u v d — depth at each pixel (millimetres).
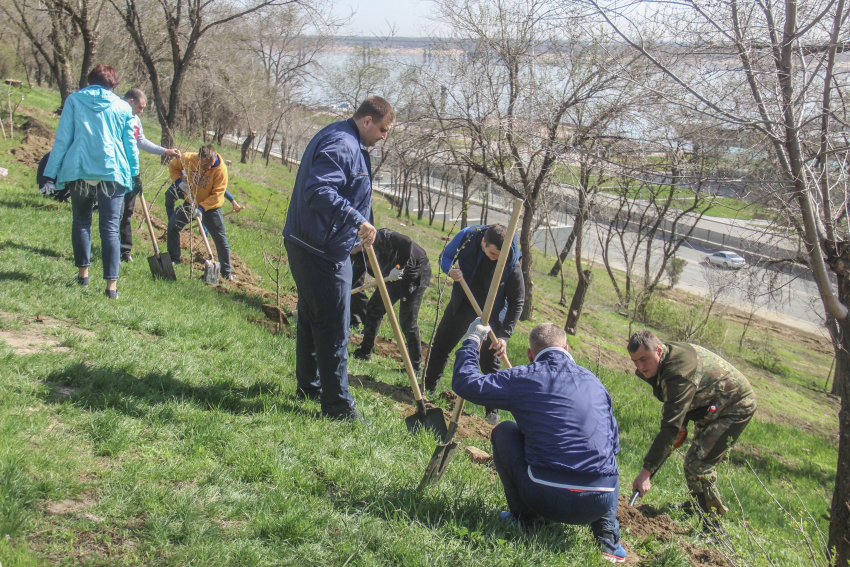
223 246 8742
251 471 3441
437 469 3729
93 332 5070
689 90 5184
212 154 8219
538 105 12016
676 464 7133
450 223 44375
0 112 16438
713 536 4492
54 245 7270
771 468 9672
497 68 13094
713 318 22703
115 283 5949
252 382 4941
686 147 6523
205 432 3758
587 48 11328
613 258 39312
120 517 2809
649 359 4348
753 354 25062
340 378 4551
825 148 5383
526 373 3373
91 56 17188
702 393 4715
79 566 2443
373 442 4281
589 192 13789
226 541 2799
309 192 3898
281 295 9195
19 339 4492
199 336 5758
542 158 13023
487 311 3691
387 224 31672
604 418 3359
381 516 3320
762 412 17188
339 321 4406
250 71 36625
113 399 3865
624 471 6012
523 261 16688
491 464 4691
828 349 27766
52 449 3168
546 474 3256
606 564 3318
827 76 5316
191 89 31031
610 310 26062
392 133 14047
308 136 43938
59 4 16562
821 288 5121
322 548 2908
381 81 30125
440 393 6582
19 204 8836
